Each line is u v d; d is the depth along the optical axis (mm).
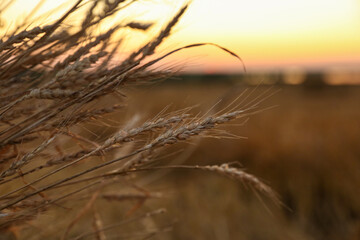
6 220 459
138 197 626
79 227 775
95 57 371
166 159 1787
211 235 1280
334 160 1852
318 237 1395
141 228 1089
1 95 429
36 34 371
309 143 2158
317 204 1585
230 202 1499
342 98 6164
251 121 2920
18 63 423
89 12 427
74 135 451
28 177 629
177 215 1339
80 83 397
